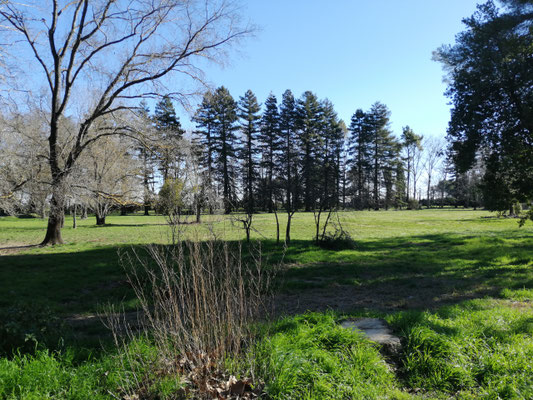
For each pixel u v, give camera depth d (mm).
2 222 41750
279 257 12516
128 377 3287
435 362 3666
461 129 15234
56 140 18031
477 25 13914
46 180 18750
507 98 14180
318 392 3158
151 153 18469
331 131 66312
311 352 3709
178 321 3518
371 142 70938
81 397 3023
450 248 15594
